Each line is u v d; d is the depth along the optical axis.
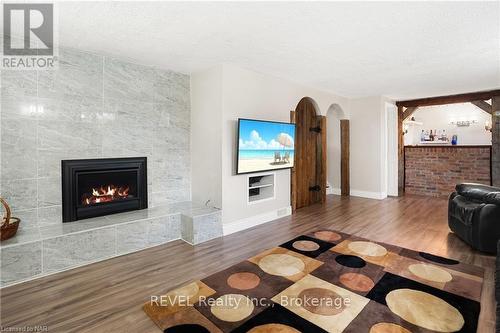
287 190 4.64
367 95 5.89
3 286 2.32
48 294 2.21
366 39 2.79
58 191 2.97
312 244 3.23
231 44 2.91
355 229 3.82
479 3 2.10
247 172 3.78
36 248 2.47
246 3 2.08
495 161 5.44
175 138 3.98
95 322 1.85
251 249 3.12
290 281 2.35
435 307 1.95
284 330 1.72
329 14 2.26
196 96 4.01
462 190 3.37
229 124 3.66
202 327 1.77
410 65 3.68
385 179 6.10
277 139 4.20
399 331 1.70
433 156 6.34
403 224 4.05
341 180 6.41
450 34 2.67
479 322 1.78
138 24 2.43
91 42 2.84
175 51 3.12
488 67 3.79
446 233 3.61
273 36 2.70
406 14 2.27
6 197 2.67
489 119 7.20
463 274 2.44
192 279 2.42
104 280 2.43
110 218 3.20
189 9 2.17
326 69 3.86
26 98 2.76
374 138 5.98
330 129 6.66
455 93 5.68
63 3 2.07
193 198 4.14
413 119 8.02
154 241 3.28
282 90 4.43
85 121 3.14
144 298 2.13
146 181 3.69
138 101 3.58
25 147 2.76
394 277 2.40
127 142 3.49
